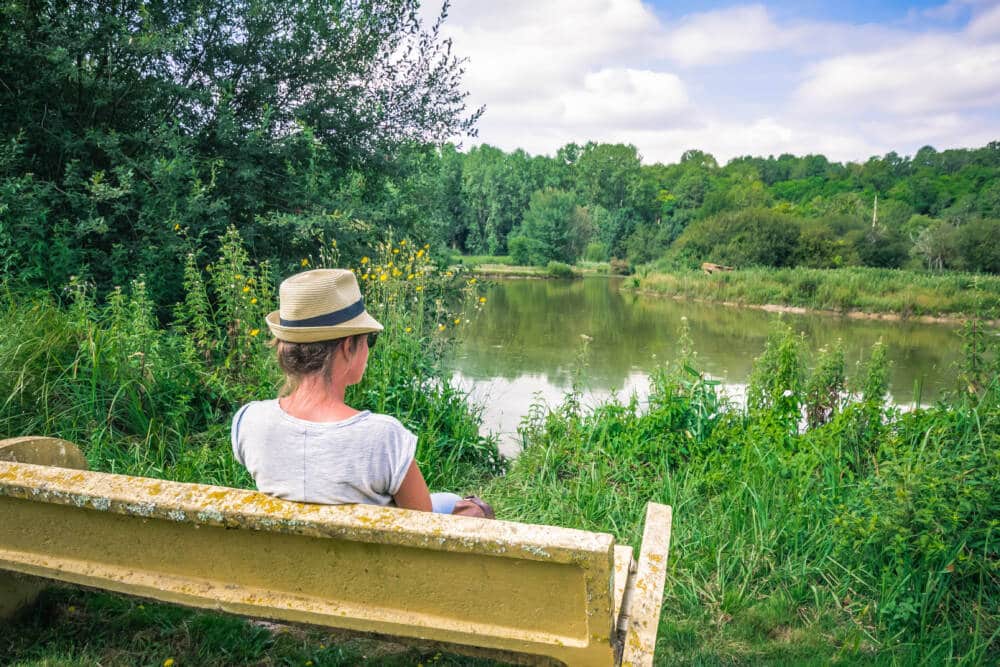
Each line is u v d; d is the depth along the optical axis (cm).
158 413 423
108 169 689
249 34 787
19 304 464
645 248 6106
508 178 9038
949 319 2281
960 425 361
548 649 151
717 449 446
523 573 147
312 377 162
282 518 154
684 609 292
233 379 469
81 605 250
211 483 362
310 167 791
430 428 452
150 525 175
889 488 307
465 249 8381
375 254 776
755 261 3959
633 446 463
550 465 456
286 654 233
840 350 536
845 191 11488
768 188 12838
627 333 1587
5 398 373
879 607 286
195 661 227
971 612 276
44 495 175
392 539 147
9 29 619
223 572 173
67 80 650
